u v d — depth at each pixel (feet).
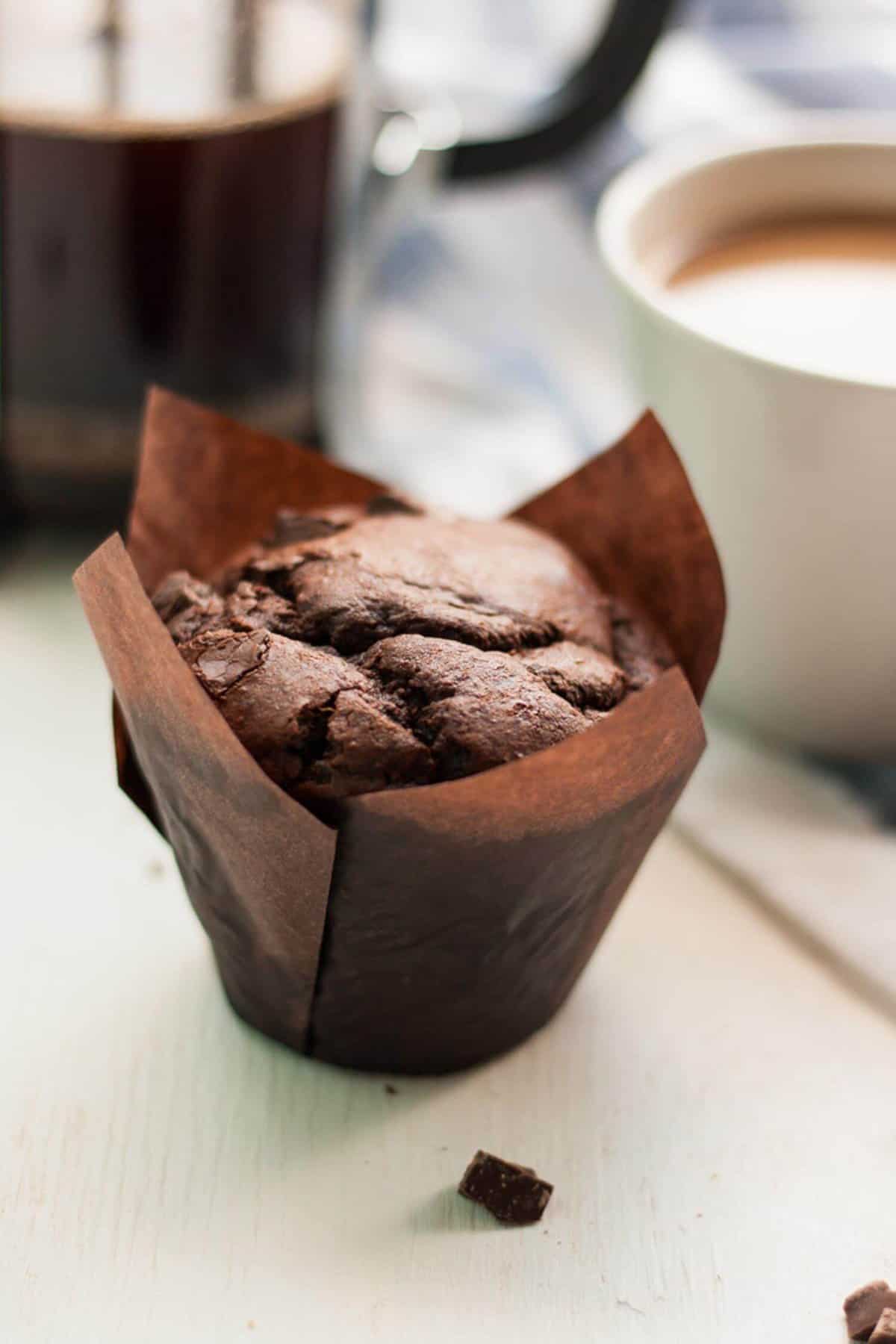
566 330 1.85
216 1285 1.14
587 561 1.33
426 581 1.21
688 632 1.29
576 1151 1.22
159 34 1.47
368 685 1.17
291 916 1.17
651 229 1.48
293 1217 1.18
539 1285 1.16
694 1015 1.30
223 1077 1.25
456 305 1.87
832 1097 1.26
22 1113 1.22
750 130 1.91
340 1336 1.13
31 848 1.37
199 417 1.32
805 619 1.41
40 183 1.43
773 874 1.38
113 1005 1.28
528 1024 1.26
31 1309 1.13
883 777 1.48
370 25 1.63
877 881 1.38
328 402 1.65
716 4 2.01
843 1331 1.14
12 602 1.56
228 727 1.11
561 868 1.16
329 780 1.14
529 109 1.69
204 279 1.49
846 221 1.56
